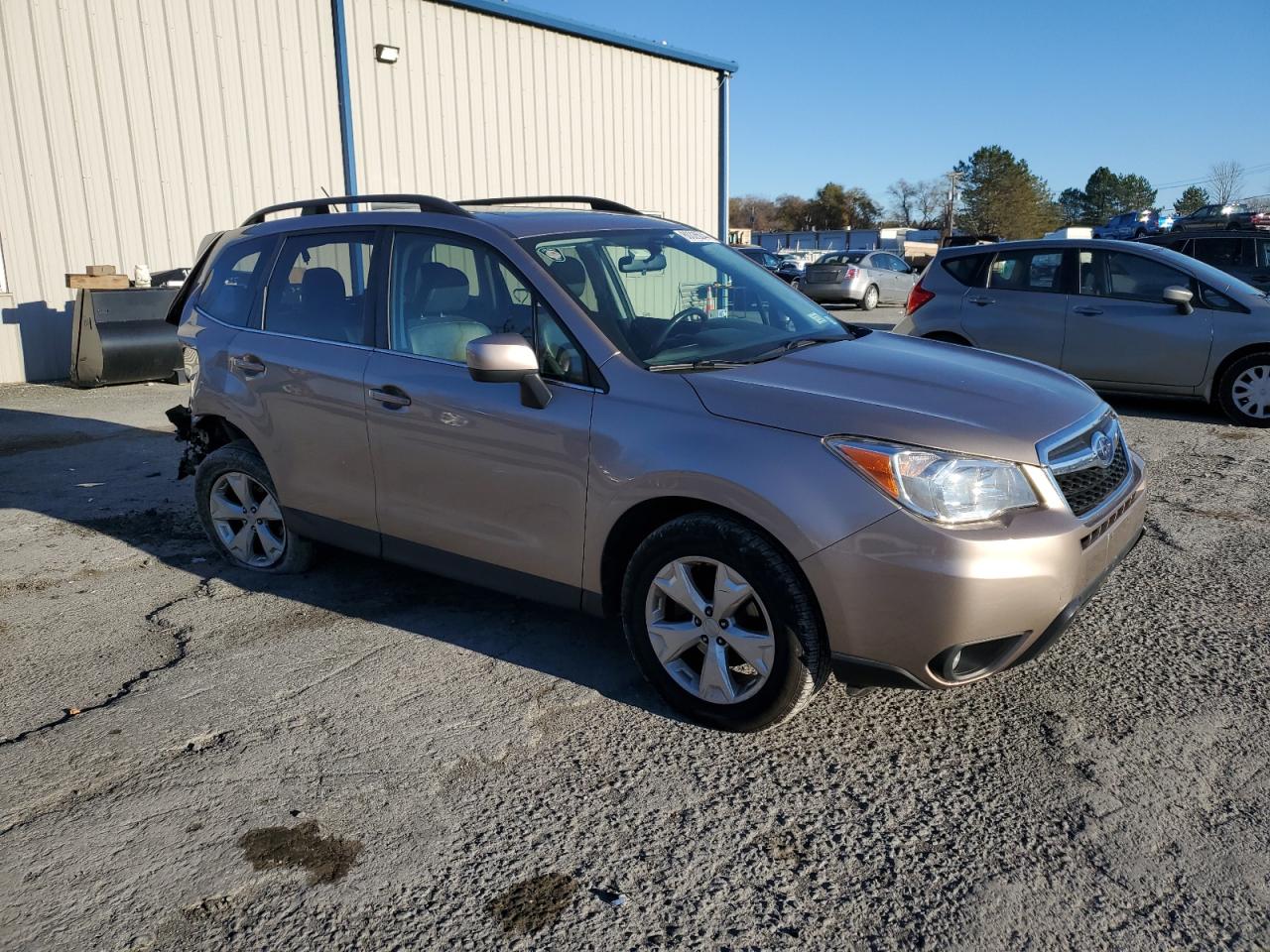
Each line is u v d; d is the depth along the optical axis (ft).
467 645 13.15
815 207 370.12
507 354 10.80
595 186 54.29
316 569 16.11
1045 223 338.75
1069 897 8.04
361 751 10.52
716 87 60.80
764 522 9.67
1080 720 10.83
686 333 12.01
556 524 11.41
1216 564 15.52
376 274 13.48
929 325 30.27
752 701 10.29
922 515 9.20
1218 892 8.03
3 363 37.14
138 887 8.45
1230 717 10.78
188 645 13.34
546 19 49.62
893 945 7.58
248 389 14.79
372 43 43.96
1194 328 26.35
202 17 39.47
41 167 36.60
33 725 11.24
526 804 9.53
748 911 8.00
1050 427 10.14
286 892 8.37
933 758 10.17
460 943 7.72
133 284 38.27
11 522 19.38
